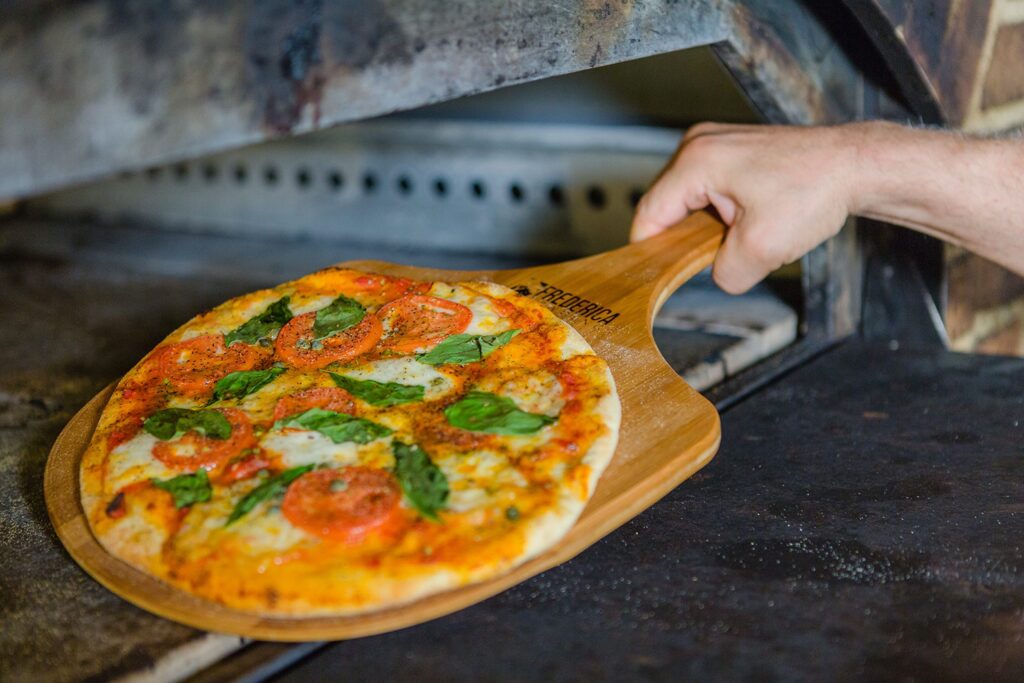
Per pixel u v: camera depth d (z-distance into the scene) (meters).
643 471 0.68
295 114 0.54
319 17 0.54
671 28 0.78
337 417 0.71
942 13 0.87
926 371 0.92
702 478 0.77
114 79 0.48
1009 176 0.83
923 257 0.97
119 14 0.48
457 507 0.65
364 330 0.79
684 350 0.96
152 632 0.63
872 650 0.61
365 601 0.61
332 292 0.85
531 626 0.63
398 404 0.73
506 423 0.70
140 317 1.11
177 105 0.50
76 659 0.61
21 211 1.60
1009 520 0.70
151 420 0.72
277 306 0.83
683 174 0.89
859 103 0.96
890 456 0.79
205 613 0.62
